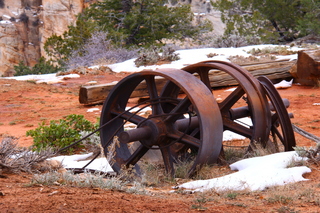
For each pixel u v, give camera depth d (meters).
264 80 7.54
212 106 6.28
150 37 49.91
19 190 4.25
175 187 5.45
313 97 15.13
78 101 17.42
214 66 7.55
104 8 51.38
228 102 7.62
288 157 6.05
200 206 3.98
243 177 5.33
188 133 7.85
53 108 15.73
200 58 27.31
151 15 48.28
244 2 46.28
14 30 68.06
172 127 6.70
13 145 5.82
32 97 18.66
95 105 15.99
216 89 18.50
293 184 4.89
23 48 69.31
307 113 12.24
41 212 3.44
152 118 6.69
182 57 28.39
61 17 67.31
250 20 44.94
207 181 5.34
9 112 15.15
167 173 6.58
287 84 18.17
